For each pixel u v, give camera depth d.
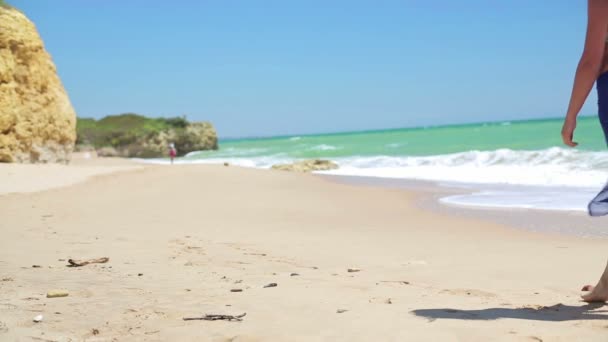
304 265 6.23
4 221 10.20
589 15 3.12
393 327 3.37
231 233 9.02
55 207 12.50
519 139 43.97
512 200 12.96
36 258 6.46
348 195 15.61
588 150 23.44
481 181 17.83
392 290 4.68
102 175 20.44
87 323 3.59
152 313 3.84
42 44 27.25
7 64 24.72
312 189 17.25
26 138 25.42
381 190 16.69
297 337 3.22
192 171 22.59
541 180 16.62
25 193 14.98
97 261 6.20
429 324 3.42
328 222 10.56
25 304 4.10
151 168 24.06
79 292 4.54
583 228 8.93
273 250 7.34
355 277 5.39
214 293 4.52
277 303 4.12
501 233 8.88
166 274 5.50
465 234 8.89
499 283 5.04
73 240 8.02
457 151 37.00
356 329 3.35
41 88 26.78
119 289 4.68
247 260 6.52
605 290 3.86
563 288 4.76
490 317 3.59
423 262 6.35
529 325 3.33
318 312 3.82
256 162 40.22
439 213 11.68
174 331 3.40
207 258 6.62
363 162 32.03
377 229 9.66
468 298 4.32
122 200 14.13
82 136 67.88
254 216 11.46
